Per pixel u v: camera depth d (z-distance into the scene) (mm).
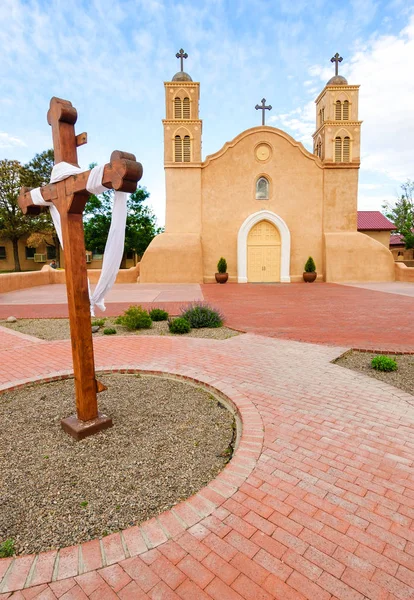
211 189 21500
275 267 21906
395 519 2297
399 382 4977
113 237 3498
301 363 5617
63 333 8477
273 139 21312
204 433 3555
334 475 2756
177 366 5496
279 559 1993
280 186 21531
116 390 4688
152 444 3350
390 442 3246
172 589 1825
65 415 3961
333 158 21344
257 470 2812
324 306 11930
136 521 2367
